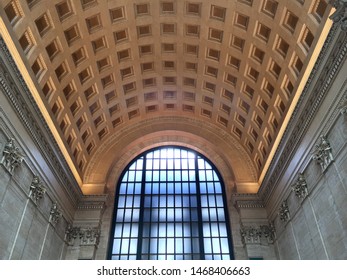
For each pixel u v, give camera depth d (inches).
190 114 948.6
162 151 949.2
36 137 534.0
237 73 730.8
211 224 808.9
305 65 514.9
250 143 851.4
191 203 844.6
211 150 931.3
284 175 630.5
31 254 527.8
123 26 664.4
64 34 587.5
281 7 528.1
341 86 409.7
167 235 791.1
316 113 482.6
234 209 809.5
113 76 772.6
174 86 863.7
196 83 834.2
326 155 453.7
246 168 867.4
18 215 479.8
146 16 661.3
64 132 715.4
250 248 724.0
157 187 875.4
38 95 560.4
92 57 683.4
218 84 800.3
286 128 577.3
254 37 621.0
